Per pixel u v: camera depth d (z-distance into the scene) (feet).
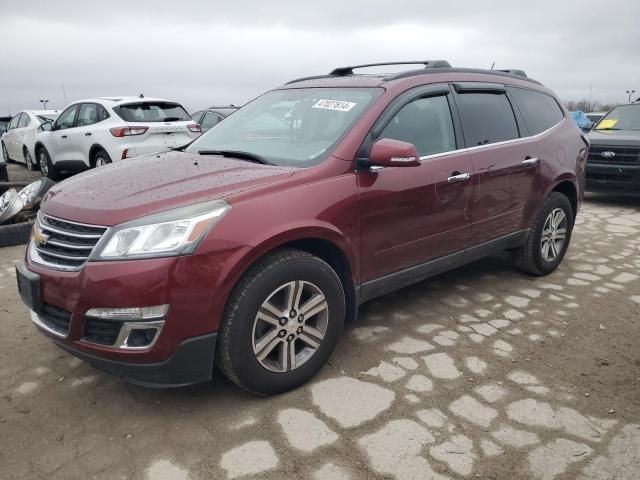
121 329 8.09
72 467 7.84
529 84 15.84
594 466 7.91
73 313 8.30
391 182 10.84
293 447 8.22
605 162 27.04
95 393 9.69
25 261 9.61
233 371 8.87
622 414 9.18
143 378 8.52
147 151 29.35
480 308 13.55
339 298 10.08
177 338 8.23
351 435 8.50
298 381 9.68
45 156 36.60
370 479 7.59
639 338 12.00
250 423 8.79
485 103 13.79
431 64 13.21
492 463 7.93
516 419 8.96
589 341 11.83
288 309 9.31
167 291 8.01
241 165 10.40
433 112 12.32
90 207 8.85
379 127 10.94
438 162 11.91
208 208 8.48
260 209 8.89
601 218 24.26
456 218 12.50
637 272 16.46
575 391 9.84
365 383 9.97
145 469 7.79
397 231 11.19
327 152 10.39
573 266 17.04
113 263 8.04
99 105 30.50
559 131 15.98
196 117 47.65
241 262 8.51
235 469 7.77
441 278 15.76
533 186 14.67
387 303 13.80
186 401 9.41
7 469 7.79
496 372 10.44
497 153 13.43
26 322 12.53
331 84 12.73
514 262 15.84
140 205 8.57
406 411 9.12
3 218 19.13
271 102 13.30
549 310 13.48
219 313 8.48
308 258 9.44
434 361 10.82
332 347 10.18
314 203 9.57
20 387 9.88
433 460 7.97
